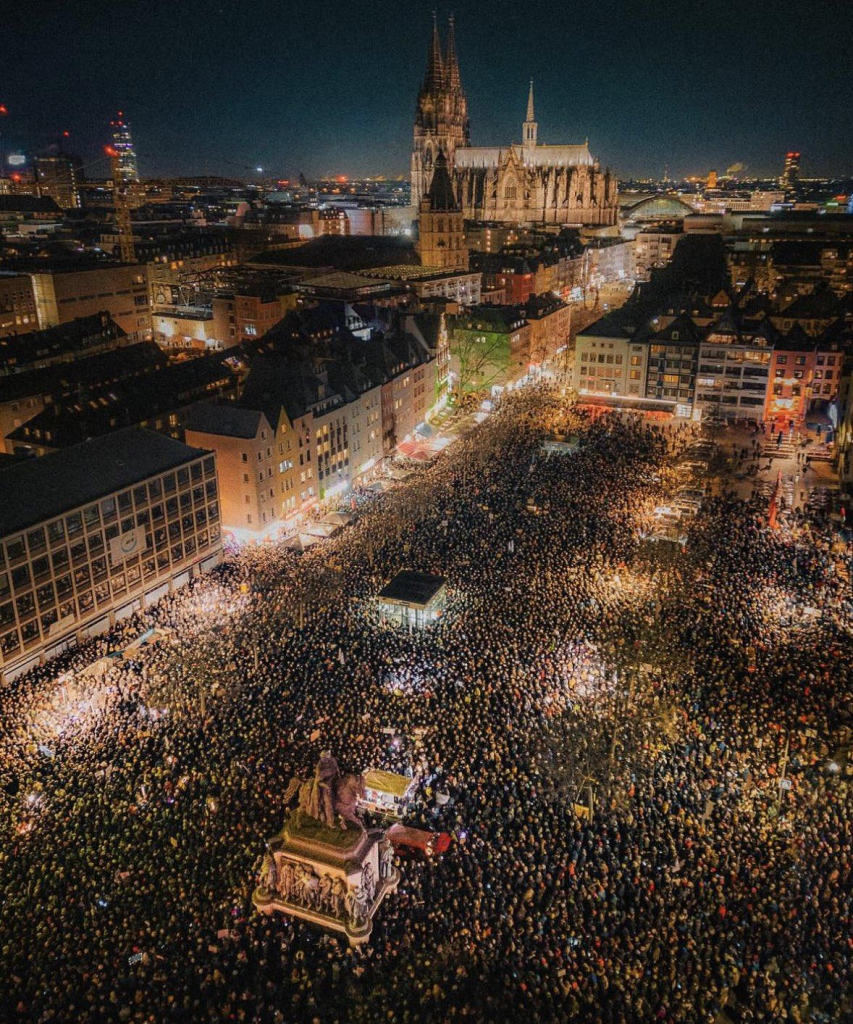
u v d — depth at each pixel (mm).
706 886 49469
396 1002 43312
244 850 52875
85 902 49188
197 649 78625
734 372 166625
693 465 133750
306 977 44625
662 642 77625
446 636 78875
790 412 164750
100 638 85312
